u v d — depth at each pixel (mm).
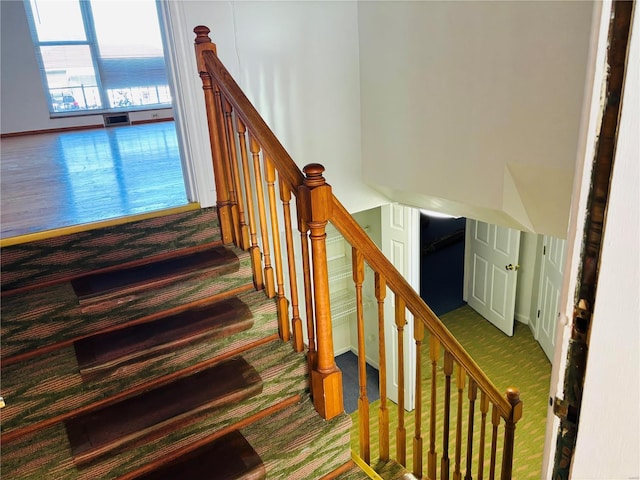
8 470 1439
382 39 2703
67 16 5484
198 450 1682
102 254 2045
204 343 1862
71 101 5742
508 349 4855
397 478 1971
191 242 2244
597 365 419
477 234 5469
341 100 2941
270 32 2531
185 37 2182
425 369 4609
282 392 1886
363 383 1922
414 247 3932
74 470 1480
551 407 469
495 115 2152
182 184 2729
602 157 365
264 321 2025
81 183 2861
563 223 2244
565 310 430
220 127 2105
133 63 6027
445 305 5926
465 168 2416
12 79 5242
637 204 364
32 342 1730
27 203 2412
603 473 451
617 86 344
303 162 2916
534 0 1849
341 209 1590
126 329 1867
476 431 3787
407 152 2770
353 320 5227
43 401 1601
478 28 2125
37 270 1916
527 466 3391
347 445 1852
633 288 383
